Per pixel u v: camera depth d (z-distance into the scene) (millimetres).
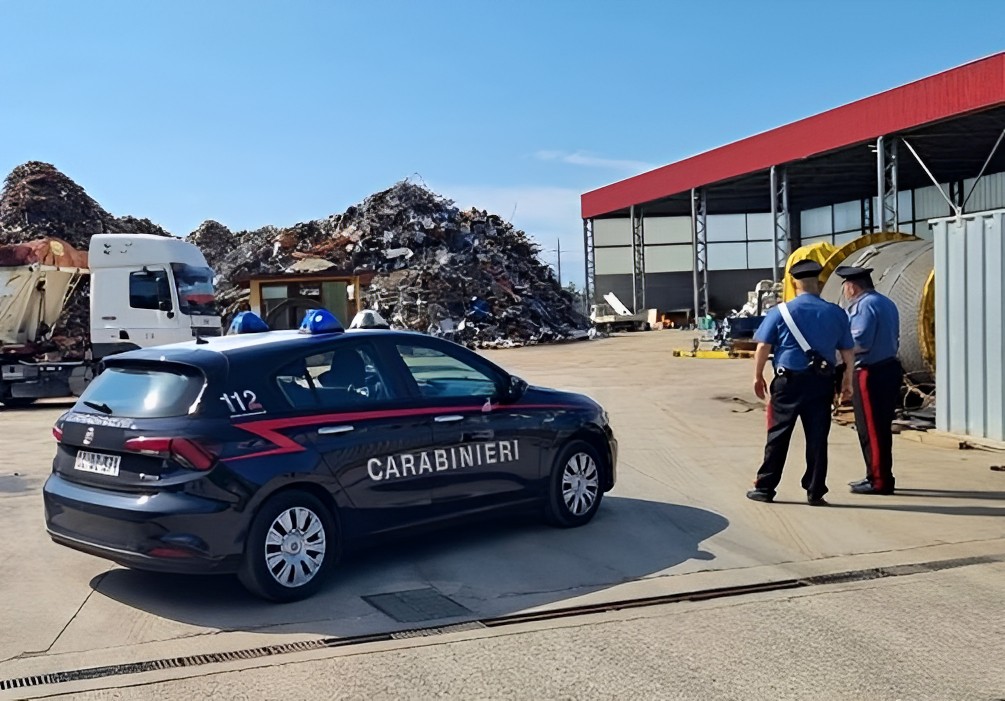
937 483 8828
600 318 48156
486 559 6535
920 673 4480
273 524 5555
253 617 5391
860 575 6121
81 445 5773
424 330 33906
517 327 35406
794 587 5887
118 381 5961
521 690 4320
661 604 5578
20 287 17500
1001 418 10258
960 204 42562
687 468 9812
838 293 14875
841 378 8117
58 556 6688
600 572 6219
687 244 53156
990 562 6383
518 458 6934
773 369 8109
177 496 5297
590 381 19500
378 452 6086
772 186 36750
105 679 4496
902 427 11766
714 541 6965
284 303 30156
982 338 10461
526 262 42500
